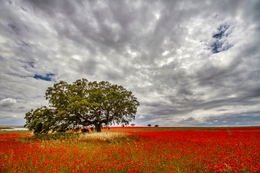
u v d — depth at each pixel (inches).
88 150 492.4
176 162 366.6
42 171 296.0
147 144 612.7
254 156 403.9
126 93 1139.3
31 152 451.5
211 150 483.8
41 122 920.9
